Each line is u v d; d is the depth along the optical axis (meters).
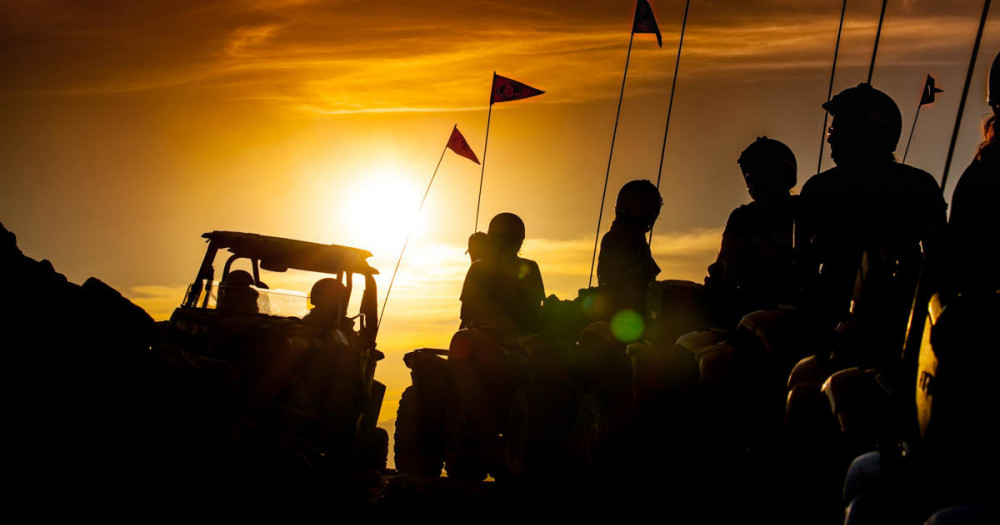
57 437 5.40
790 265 6.56
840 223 5.62
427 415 9.92
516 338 8.52
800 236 5.90
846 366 4.40
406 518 6.50
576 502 7.03
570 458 7.58
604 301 7.68
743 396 5.41
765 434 5.24
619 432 6.73
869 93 5.70
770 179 6.69
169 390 6.25
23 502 5.08
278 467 6.46
